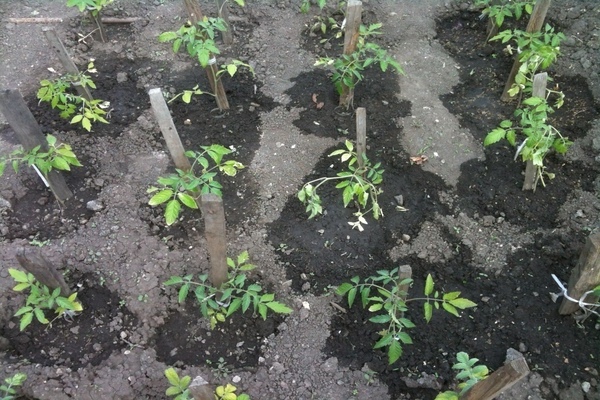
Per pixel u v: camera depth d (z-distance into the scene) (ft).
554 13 6.06
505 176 4.72
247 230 4.43
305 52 5.92
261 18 6.32
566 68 5.52
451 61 5.81
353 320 3.89
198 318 3.94
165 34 4.67
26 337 3.82
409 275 3.29
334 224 4.44
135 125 5.21
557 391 3.49
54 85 5.00
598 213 4.39
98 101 4.96
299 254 4.26
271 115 5.29
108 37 6.19
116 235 4.33
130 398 3.53
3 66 5.79
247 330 3.88
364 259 4.23
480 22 6.21
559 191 4.58
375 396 3.50
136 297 3.98
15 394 3.53
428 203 4.58
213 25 4.76
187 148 5.02
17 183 4.70
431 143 4.97
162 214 4.50
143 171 4.81
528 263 4.16
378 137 5.05
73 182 4.76
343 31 5.99
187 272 4.14
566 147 4.47
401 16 6.24
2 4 6.45
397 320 3.40
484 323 3.84
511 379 2.37
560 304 3.86
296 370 3.64
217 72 4.92
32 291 3.65
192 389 2.46
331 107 5.33
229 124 5.22
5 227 4.42
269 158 4.92
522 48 5.08
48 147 4.29
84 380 3.57
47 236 4.38
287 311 3.61
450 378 3.57
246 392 3.55
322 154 4.94
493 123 5.14
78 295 4.04
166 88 5.56
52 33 4.56
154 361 3.66
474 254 4.24
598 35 5.66
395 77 5.59
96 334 3.84
